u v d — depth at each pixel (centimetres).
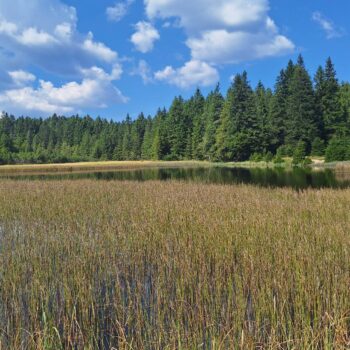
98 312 512
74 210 1238
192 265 623
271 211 1029
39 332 407
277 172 3659
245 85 5691
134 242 807
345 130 5431
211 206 1117
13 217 1186
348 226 846
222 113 5997
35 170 5628
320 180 2623
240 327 434
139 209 1177
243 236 779
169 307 506
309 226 858
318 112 5494
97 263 680
